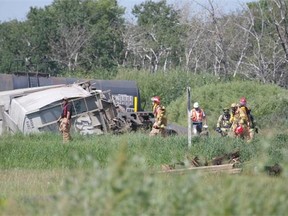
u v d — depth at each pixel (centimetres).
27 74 11231
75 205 2427
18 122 9581
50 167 6644
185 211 2442
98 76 16462
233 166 6019
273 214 2459
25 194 4569
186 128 10319
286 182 2917
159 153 6944
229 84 13038
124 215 2375
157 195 2539
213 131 11394
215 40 17488
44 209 2752
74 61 19912
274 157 6084
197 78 15188
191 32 19412
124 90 11150
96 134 9244
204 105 12712
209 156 6900
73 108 9475
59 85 10531
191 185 2512
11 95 9925
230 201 2458
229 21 18188
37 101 9606
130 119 9694
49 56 19950
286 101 12119
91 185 2419
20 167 6700
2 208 3127
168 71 15688
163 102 14962
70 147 7138
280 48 16912
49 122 9500
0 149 7094
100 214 2375
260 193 2567
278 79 16650
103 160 6838
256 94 12712
